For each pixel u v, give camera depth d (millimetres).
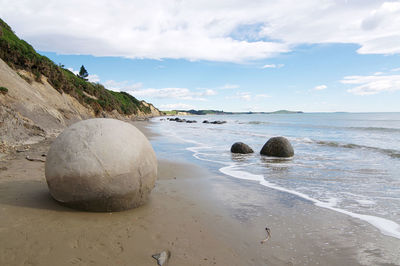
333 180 6613
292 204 4770
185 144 14227
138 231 3287
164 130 25781
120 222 3496
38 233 3010
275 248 3148
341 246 3262
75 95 27125
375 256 3045
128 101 72250
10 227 3100
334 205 4758
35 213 3531
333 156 10555
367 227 3836
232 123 43500
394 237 3537
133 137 3963
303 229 3721
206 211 4223
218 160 9516
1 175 5352
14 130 9445
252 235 3463
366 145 13938
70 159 3570
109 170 3555
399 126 30375
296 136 19656
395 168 8117
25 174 5547
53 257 2576
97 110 30203
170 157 9930
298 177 6918
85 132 3770
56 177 3615
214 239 3270
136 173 3777
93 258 2627
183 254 2865
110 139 3717
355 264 2869
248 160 9586
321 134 21281
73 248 2768
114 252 2770
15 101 11633
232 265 2727
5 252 2590
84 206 3693
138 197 3953
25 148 8531
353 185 6148
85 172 3512
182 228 3502
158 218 3756
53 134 12016
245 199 4980
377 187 5977
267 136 19641
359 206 4723
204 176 6871
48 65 21406
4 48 17172
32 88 15344
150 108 113312
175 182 6098
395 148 12711
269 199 5027
